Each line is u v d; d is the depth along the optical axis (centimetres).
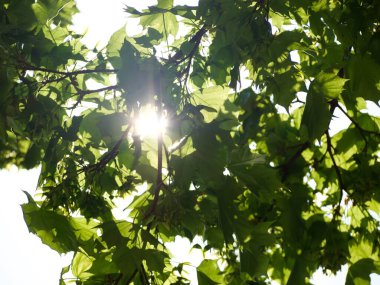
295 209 469
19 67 361
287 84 400
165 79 340
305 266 457
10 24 375
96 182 391
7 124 369
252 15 368
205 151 315
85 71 387
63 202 358
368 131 466
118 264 299
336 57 399
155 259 305
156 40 419
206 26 400
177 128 318
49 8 396
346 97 471
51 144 383
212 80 451
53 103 385
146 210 338
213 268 369
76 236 373
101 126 339
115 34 434
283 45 391
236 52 387
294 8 383
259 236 354
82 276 348
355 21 354
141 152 335
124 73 322
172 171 315
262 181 337
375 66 360
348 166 509
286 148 483
